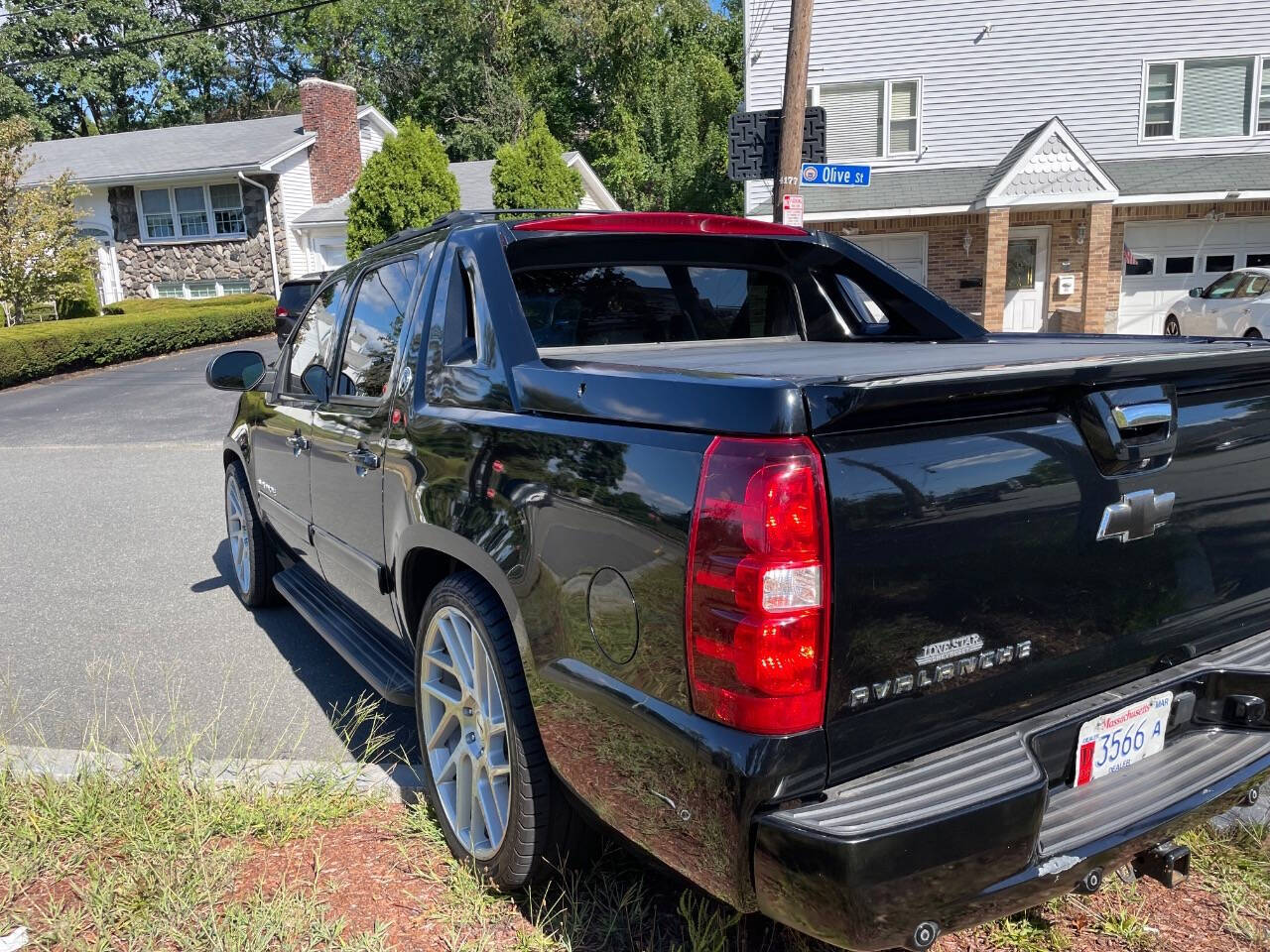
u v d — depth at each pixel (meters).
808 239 3.69
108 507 8.27
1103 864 1.99
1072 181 17.11
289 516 4.33
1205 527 2.25
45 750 3.46
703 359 2.60
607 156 38.12
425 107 42.62
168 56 44.41
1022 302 19.45
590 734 2.13
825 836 1.69
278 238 27.98
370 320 3.54
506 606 2.41
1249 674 2.32
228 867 2.76
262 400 4.72
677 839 1.93
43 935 2.48
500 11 39.78
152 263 28.70
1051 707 2.09
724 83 36.50
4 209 21.58
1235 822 2.93
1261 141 18.48
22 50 42.69
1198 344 2.58
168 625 5.14
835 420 1.71
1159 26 18.23
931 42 18.77
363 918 2.55
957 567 1.87
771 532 1.70
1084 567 2.05
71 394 17.00
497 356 2.63
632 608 1.98
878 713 1.83
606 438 2.08
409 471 2.88
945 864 1.77
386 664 3.34
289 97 50.25
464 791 2.76
